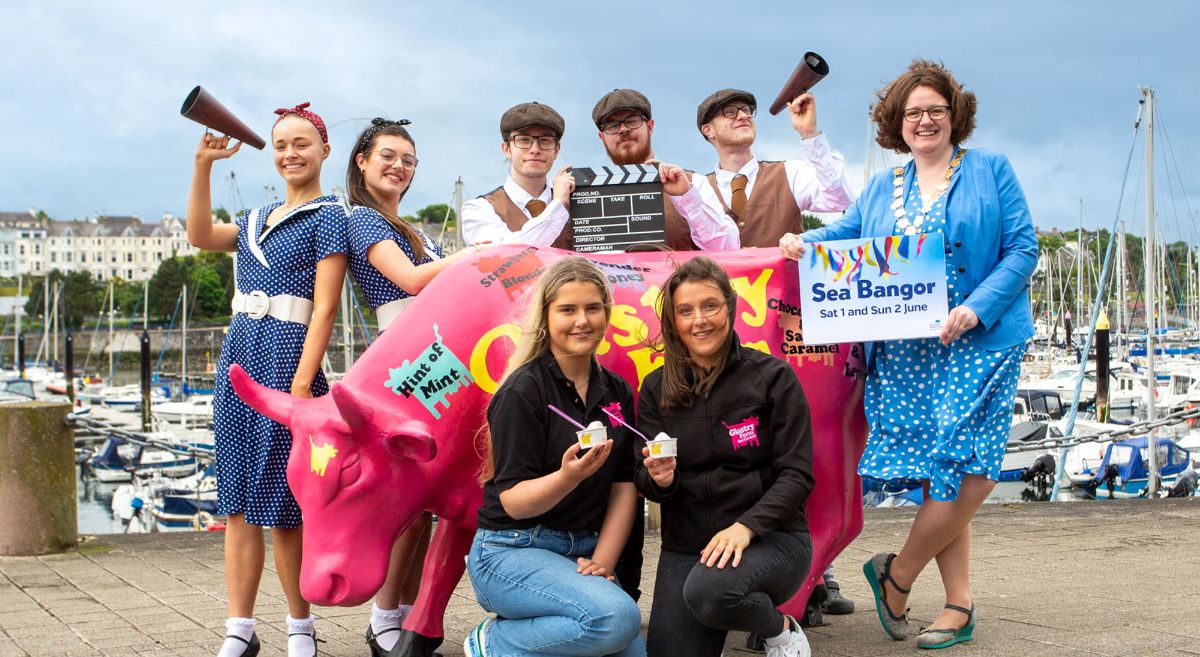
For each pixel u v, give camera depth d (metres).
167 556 6.78
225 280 98.56
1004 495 20.61
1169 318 39.50
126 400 50.06
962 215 4.09
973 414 3.99
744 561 3.44
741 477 3.58
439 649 4.38
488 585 3.52
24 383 55.16
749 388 3.59
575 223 4.70
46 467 6.86
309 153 4.27
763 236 5.30
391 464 3.62
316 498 3.59
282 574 4.12
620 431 3.62
